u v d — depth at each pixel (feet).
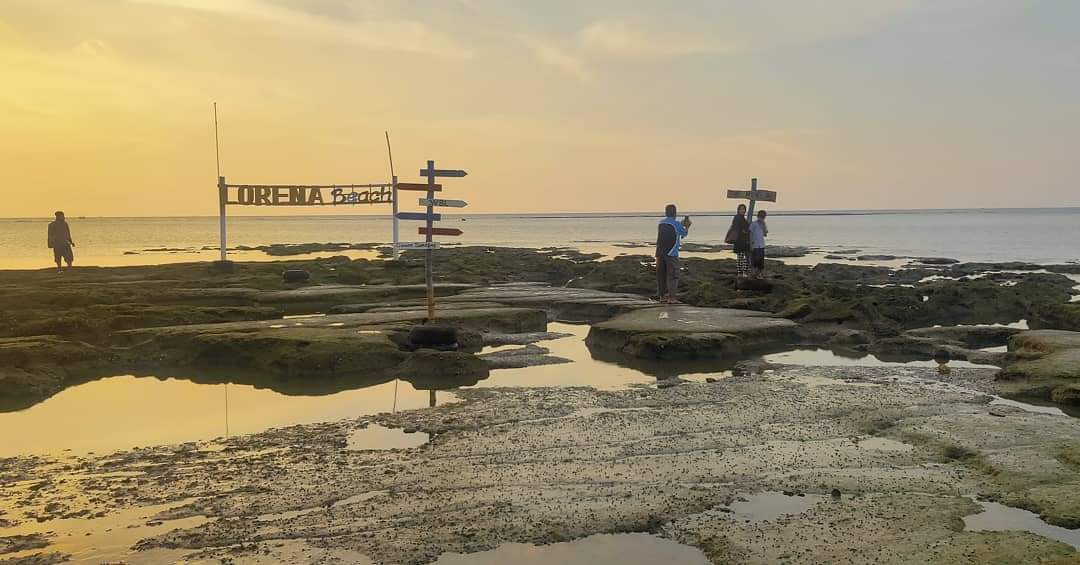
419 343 53.11
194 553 22.48
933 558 21.36
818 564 21.25
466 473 28.81
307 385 45.21
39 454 32.17
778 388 41.96
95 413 39.01
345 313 71.00
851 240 269.23
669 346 52.29
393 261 112.98
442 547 22.67
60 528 24.41
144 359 51.83
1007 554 21.34
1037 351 48.98
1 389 42.73
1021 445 30.96
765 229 87.15
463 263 126.11
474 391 42.55
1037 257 164.96
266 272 105.70
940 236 289.12
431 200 57.57
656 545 22.76
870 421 35.14
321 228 499.51
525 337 61.57
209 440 33.96
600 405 38.88
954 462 29.53
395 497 26.50
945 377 44.88
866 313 64.49
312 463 30.32
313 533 23.71
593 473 28.68
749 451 31.12
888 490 26.71
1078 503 24.90
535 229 472.03
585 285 102.94
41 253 184.14
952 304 78.38
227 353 51.34
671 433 33.65
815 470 28.78
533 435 33.60
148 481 28.58
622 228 497.46
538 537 23.29
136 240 278.67
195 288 88.28
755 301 75.46
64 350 49.29
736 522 24.18
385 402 40.70
